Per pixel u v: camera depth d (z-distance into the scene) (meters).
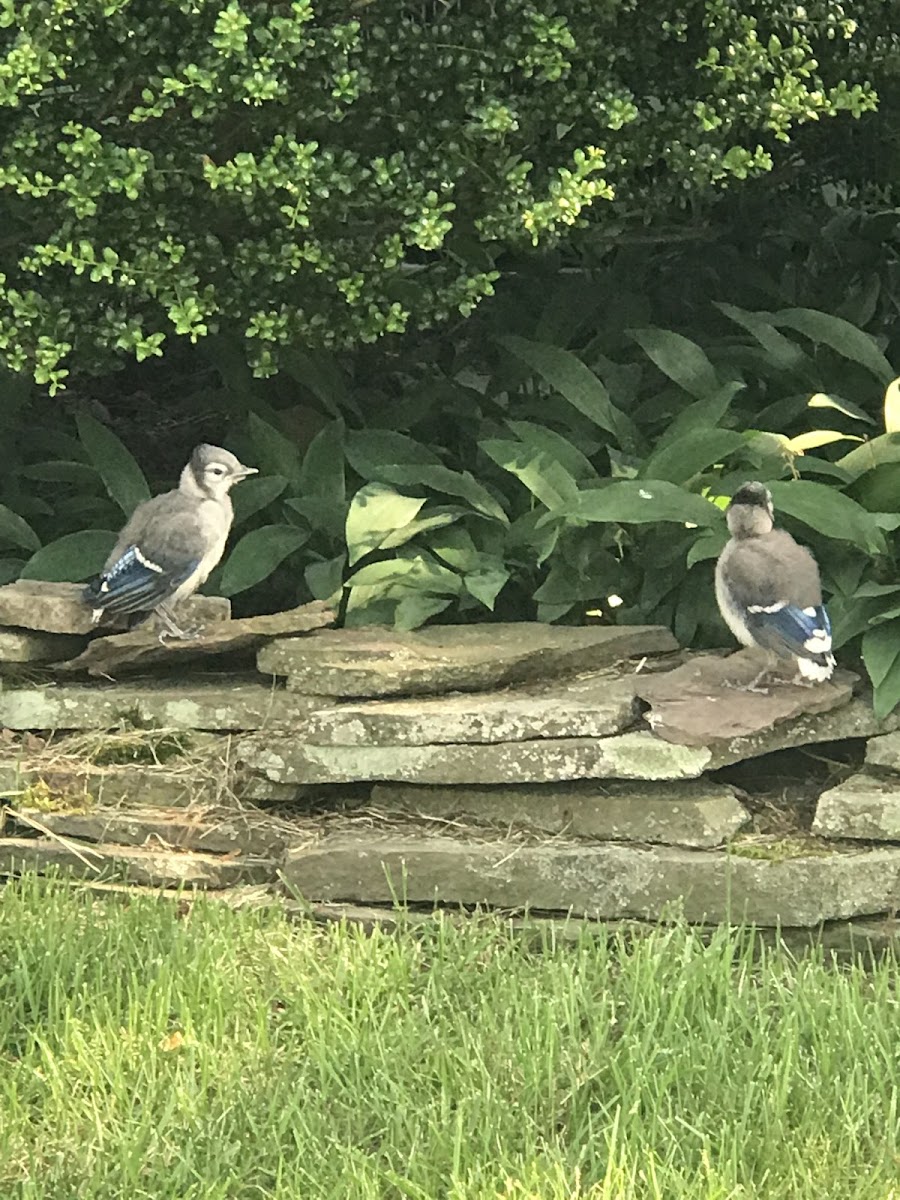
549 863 3.37
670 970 3.23
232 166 3.53
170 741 3.53
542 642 3.55
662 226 4.14
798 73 3.71
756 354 3.96
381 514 3.70
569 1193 2.97
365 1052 3.13
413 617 3.62
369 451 3.86
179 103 3.58
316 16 3.61
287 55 3.50
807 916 3.32
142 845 3.48
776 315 3.95
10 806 3.51
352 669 3.49
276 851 3.46
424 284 3.78
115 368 3.83
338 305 3.74
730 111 3.71
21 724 3.57
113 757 3.53
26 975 3.22
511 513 3.84
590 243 4.12
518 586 3.77
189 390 4.27
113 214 3.61
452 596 3.71
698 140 3.73
